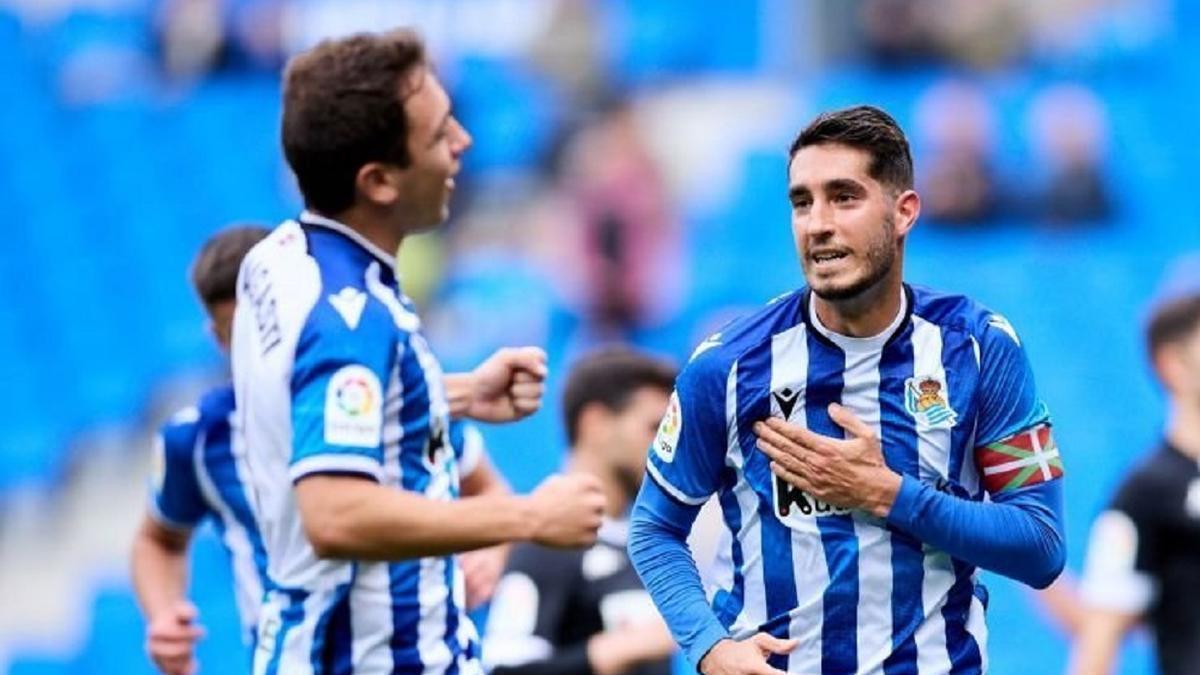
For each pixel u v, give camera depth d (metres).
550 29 62.78
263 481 15.55
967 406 15.30
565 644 20.64
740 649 15.29
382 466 14.98
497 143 60.97
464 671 15.94
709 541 16.92
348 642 15.46
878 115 14.97
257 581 19.44
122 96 63.72
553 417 45.88
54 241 58.41
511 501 14.80
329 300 15.04
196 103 62.66
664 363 21.48
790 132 63.16
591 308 52.03
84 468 50.56
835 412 15.21
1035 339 50.00
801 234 14.95
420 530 14.53
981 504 15.10
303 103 15.29
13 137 61.84
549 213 55.78
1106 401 48.09
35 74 64.50
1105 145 59.91
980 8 63.03
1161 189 59.50
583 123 57.91
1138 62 64.88
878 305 15.16
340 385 14.73
